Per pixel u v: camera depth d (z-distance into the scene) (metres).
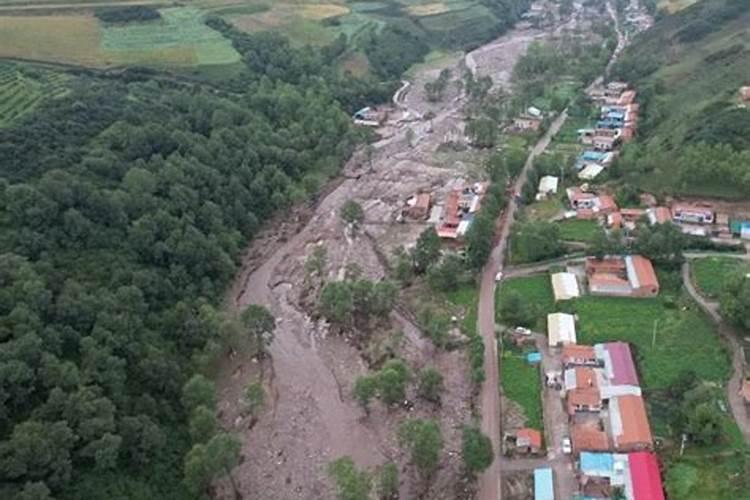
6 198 174.38
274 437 153.25
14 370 129.75
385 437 150.38
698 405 136.88
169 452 141.12
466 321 179.88
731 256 193.12
